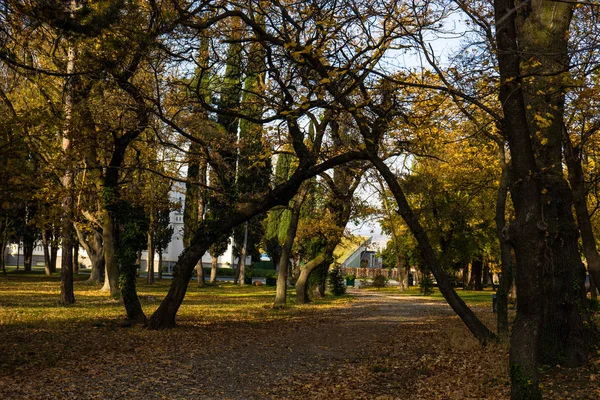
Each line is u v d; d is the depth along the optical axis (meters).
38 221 18.88
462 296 40.53
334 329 19.48
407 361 12.95
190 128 19.38
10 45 12.74
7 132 11.03
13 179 11.16
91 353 12.64
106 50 13.30
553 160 10.84
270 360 12.84
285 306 28.45
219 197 18.02
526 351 6.77
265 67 14.55
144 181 28.78
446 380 10.55
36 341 14.05
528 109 10.61
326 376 11.15
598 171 15.39
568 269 10.70
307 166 16.41
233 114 14.20
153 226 45.38
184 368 11.35
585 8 10.85
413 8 9.84
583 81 10.22
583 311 10.76
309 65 11.60
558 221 10.80
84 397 8.62
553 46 10.55
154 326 17.53
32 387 9.07
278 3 12.33
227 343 15.17
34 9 10.91
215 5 12.54
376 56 11.87
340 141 19.72
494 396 8.98
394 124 13.58
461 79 10.34
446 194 35.09
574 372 10.02
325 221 32.28
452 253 43.75
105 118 17.69
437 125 12.55
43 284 41.91
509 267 14.73
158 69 15.33
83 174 24.67
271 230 62.06
